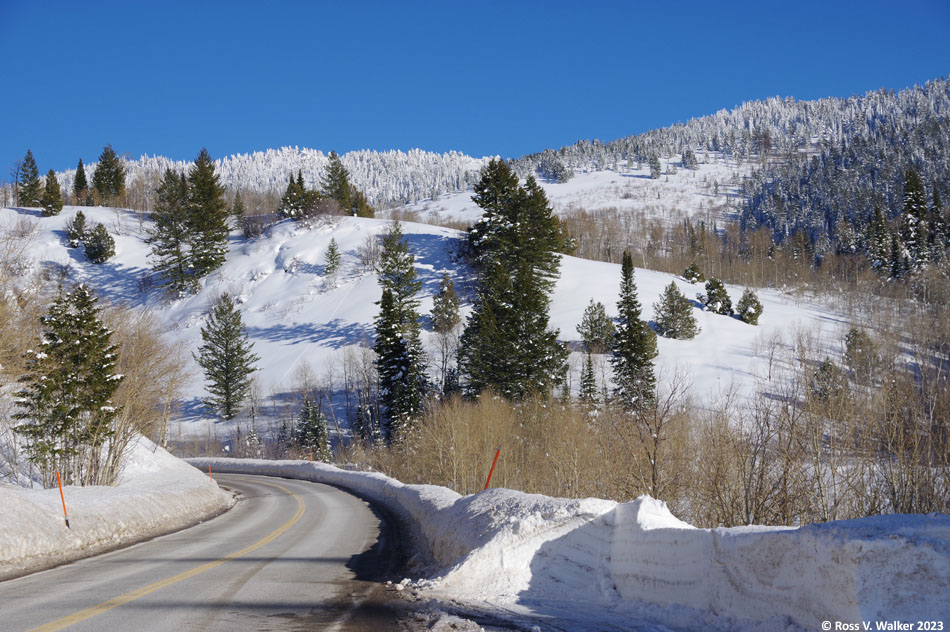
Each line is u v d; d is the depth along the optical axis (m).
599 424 27.83
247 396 74.62
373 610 6.62
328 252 102.31
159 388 32.50
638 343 53.91
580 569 7.40
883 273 90.44
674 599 6.18
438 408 37.59
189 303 101.38
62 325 23.45
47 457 23.14
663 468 15.90
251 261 110.81
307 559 10.82
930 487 10.75
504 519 8.53
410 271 84.31
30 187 138.50
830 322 78.38
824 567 4.63
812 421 11.84
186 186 113.19
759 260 138.12
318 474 39.94
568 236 121.38
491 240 80.56
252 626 5.86
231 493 27.94
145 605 6.80
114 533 14.43
